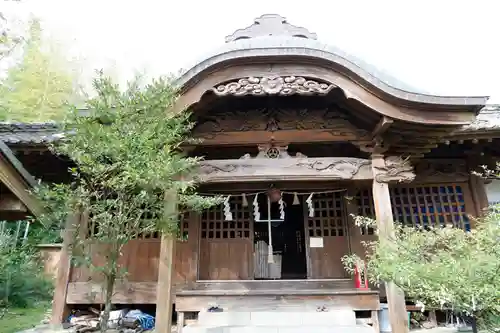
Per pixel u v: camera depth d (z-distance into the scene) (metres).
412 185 8.84
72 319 8.06
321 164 6.99
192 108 6.56
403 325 6.05
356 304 7.28
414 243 4.77
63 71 20.55
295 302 7.41
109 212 4.87
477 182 8.67
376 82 6.48
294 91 6.56
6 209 3.86
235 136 7.32
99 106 4.83
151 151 4.64
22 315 9.68
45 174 8.59
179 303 7.52
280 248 14.70
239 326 6.52
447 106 6.41
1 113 15.29
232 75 6.63
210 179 6.91
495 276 3.61
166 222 5.19
